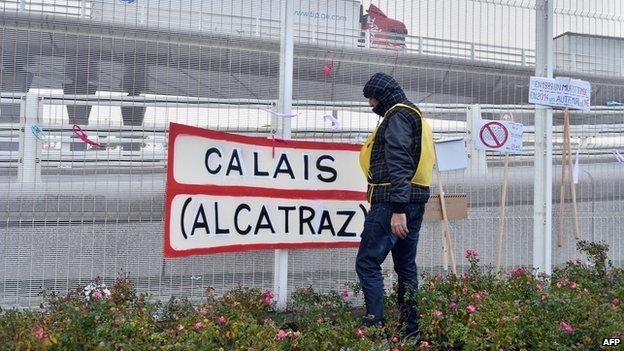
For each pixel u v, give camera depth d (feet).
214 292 14.42
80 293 13.00
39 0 15.31
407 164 12.65
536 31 18.88
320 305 14.24
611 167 20.39
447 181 18.01
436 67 18.19
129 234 15.49
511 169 18.78
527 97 18.99
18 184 14.83
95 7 15.67
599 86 20.35
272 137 15.72
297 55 16.94
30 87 15.11
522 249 18.67
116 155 15.51
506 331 12.09
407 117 12.88
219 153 14.96
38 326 10.76
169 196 14.28
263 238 15.42
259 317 13.92
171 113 15.97
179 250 14.34
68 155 15.21
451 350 12.79
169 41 16.12
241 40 16.58
